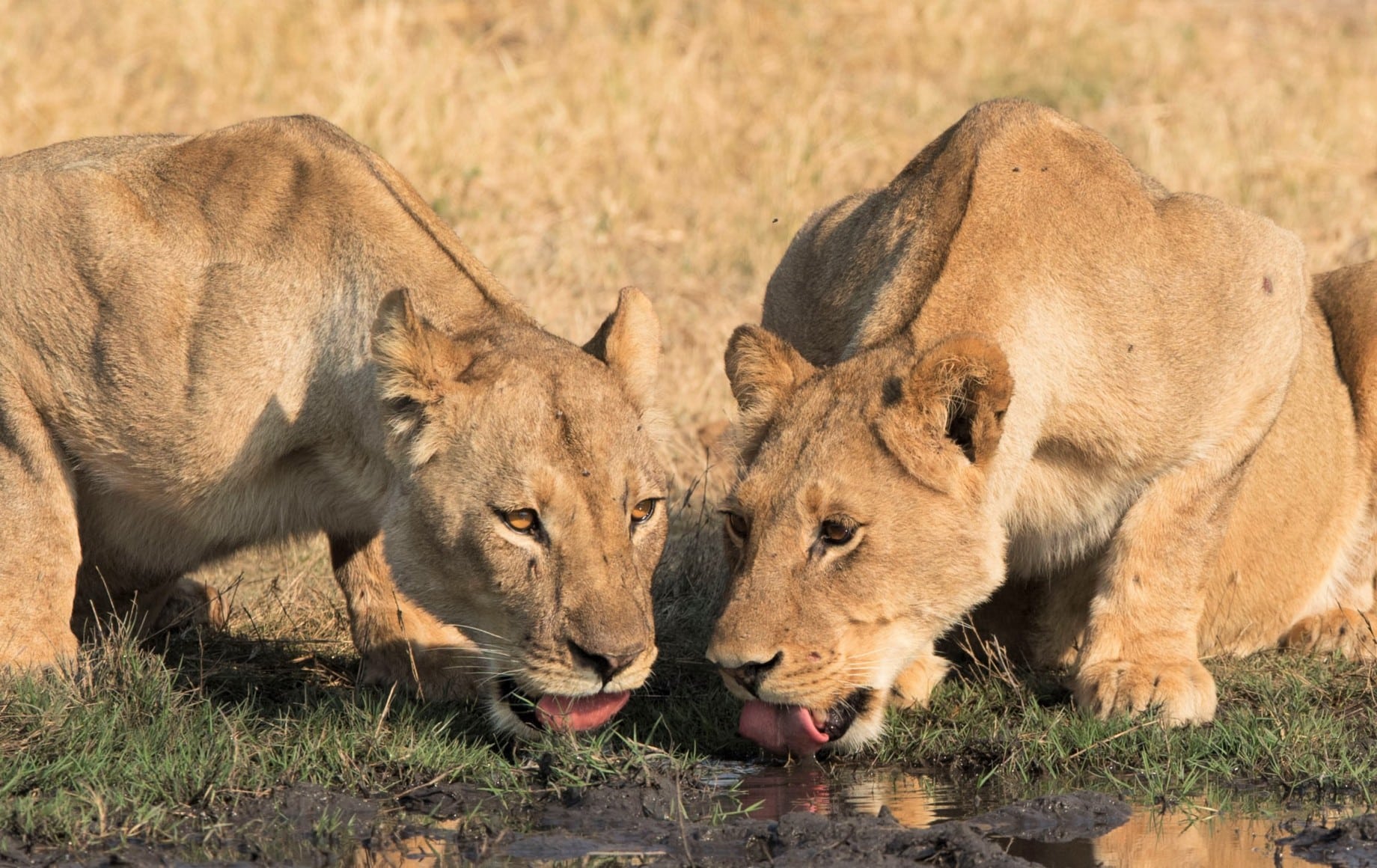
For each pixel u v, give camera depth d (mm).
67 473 9078
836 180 19953
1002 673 9633
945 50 24297
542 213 18531
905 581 8070
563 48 23078
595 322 15352
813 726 8109
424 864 6984
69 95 20344
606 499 8062
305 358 8883
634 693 9500
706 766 8469
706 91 21828
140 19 22719
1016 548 9641
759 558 8008
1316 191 19062
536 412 8148
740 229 18172
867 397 8180
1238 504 10234
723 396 14320
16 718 8078
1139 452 9070
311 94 20641
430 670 9484
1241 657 10648
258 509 9148
